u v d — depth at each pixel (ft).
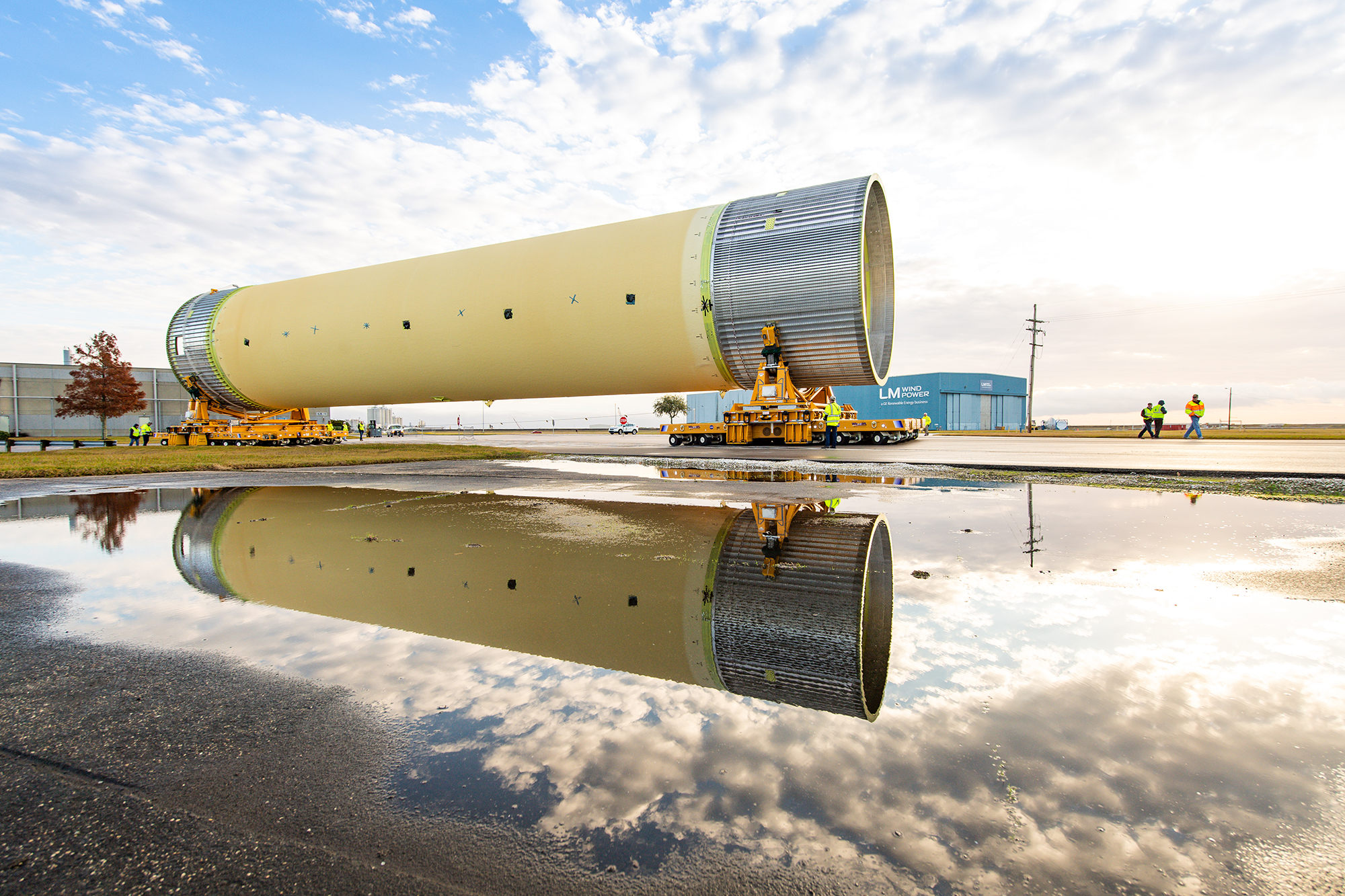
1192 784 4.42
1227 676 6.32
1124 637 7.52
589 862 3.80
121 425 168.86
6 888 3.66
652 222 55.93
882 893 3.46
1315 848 3.76
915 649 7.18
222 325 74.95
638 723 5.49
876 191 52.60
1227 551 12.60
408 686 6.34
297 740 5.31
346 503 21.94
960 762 4.76
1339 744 4.92
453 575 11.19
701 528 15.93
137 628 8.32
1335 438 68.28
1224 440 69.87
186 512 20.06
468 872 3.76
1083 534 14.52
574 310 55.77
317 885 3.69
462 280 60.80
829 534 14.94
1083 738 5.08
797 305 48.96
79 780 4.77
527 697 6.06
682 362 55.21
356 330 66.08
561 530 15.88
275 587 10.45
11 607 9.36
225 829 4.21
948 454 46.09
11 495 25.70
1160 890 3.46
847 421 67.21
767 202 51.70
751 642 7.55
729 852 3.86
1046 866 3.66
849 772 4.65
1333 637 7.51
